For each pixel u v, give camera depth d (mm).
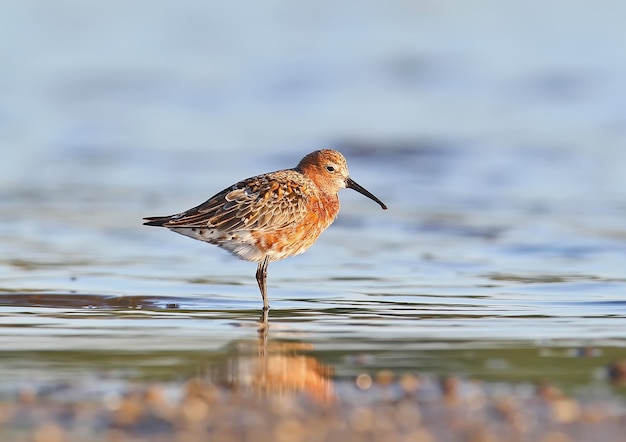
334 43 37406
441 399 7785
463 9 41500
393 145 25344
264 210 12305
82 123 28641
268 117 29250
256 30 39531
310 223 12758
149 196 20422
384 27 39156
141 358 9234
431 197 20438
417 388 8125
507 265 14617
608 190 20656
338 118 28844
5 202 19672
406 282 13469
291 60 35688
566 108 29672
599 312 11508
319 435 6887
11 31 38781
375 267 14570
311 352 9516
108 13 41625
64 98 31688
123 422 7148
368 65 34844
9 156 24594
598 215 18266
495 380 8414
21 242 16203
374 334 10336
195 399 7758
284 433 6918
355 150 24984
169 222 12172
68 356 9281
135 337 10156
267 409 7496
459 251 15688
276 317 11273
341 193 21125
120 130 27812
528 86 31984
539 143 25328
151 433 6949
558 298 12336
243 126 28156
